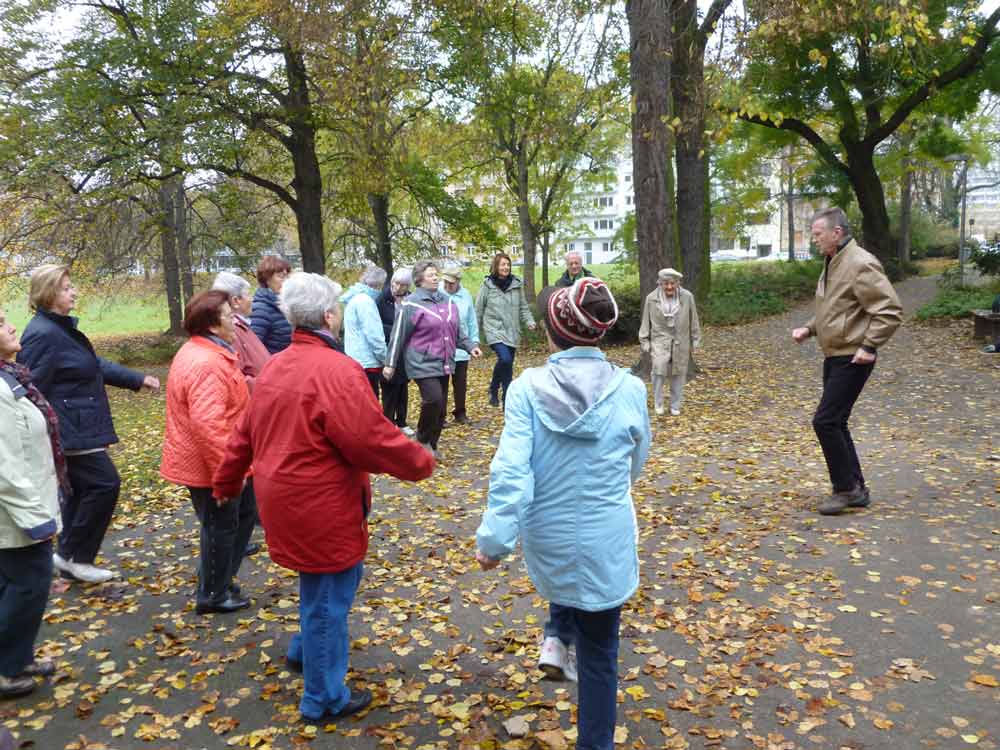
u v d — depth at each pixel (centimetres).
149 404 1600
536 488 264
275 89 1808
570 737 301
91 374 439
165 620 418
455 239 2464
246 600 433
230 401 394
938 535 500
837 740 295
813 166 2791
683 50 1359
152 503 664
